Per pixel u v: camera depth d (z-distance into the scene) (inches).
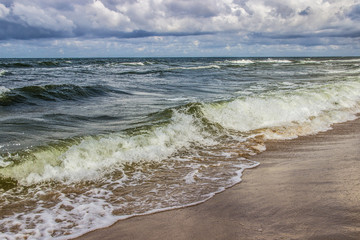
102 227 109.6
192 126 251.9
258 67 1364.4
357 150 208.4
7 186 143.3
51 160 166.6
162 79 741.3
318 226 104.1
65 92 423.8
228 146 219.3
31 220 114.8
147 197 136.0
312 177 155.1
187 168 174.7
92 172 163.9
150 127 231.9
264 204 124.5
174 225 109.8
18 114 295.6
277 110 313.1
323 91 429.1
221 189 143.6
